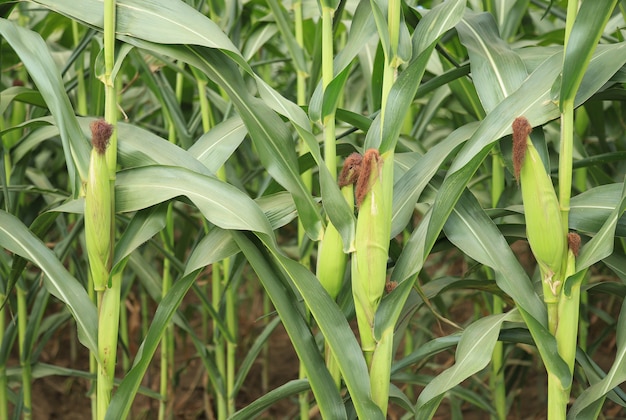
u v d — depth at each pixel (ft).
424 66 3.03
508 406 6.43
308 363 3.20
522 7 4.94
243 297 8.97
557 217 2.95
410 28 3.73
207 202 3.15
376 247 3.01
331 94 3.18
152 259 6.95
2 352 5.07
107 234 3.08
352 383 3.12
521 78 3.29
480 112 4.59
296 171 3.27
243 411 3.51
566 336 3.08
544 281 3.07
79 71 5.63
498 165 4.93
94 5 3.25
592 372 3.56
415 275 3.10
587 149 5.75
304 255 4.83
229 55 3.16
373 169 2.93
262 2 5.55
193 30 3.15
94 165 3.00
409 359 3.65
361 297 3.08
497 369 5.58
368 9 3.34
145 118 6.52
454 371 3.20
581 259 3.04
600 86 3.09
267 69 7.03
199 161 3.43
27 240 3.41
